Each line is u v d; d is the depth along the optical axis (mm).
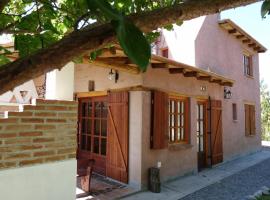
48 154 3307
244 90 12305
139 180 6395
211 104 9172
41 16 1709
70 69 4312
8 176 2959
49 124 3336
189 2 922
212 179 7742
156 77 6898
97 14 523
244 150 11883
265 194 3521
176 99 7863
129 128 6703
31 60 853
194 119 8367
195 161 8312
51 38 1713
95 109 8023
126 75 6824
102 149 7672
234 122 11102
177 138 7840
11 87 873
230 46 11703
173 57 10680
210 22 10672
